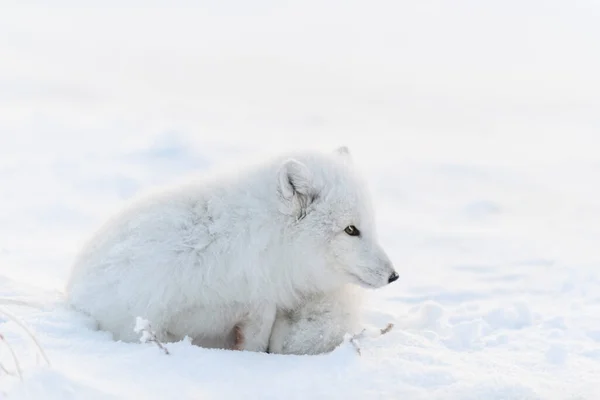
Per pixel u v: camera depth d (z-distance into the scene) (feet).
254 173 21.66
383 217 50.16
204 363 17.01
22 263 33.24
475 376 17.25
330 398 15.62
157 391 15.12
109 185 54.49
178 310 20.20
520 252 40.78
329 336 20.61
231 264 20.31
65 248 37.96
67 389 13.80
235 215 20.67
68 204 49.19
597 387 17.33
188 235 20.18
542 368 19.42
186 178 23.03
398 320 23.81
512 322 25.27
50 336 18.30
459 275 36.09
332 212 21.12
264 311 20.98
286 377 16.58
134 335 19.63
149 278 19.66
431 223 49.16
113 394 14.14
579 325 24.79
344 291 22.18
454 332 22.65
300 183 20.76
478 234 45.21
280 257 20.98
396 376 16.89
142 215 20.61
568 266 36.04
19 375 13.76
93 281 20.24
